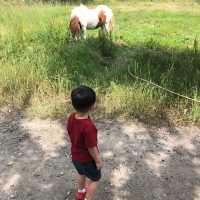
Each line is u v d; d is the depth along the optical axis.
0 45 3.52
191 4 8.09
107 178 2.05
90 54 3.55
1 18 4.32
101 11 4.14
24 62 3.13
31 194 1.95
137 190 1.96
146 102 2.70
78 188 1.84
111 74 3.12
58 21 4.21
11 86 2.97
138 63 3.28
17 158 2.24
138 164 2.17
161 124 2.56
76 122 1.60
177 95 2.79
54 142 2.39
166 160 2.21
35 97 2.87
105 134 2.46
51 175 2.08
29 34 3.71
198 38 4.84
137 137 2.43
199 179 2.05
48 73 3.06
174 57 3.43
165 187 1.98
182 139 2.41
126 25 5.64
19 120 2.64
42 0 7.21
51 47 3.45
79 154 1.64
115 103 2.71
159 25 5.68
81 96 1.56
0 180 2.05
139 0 8.41
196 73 3.07
